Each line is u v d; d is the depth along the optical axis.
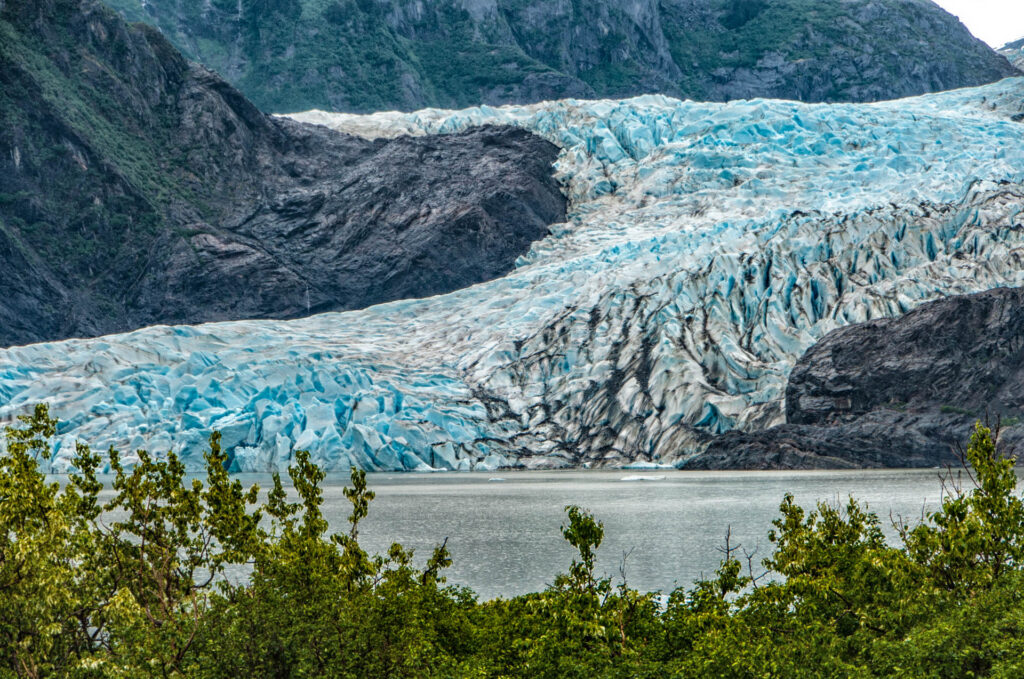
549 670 53.97
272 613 53.47
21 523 52.62
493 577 122.12
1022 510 61.41
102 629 57.28
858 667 52.12
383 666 54.50
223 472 59.94
